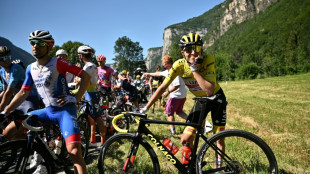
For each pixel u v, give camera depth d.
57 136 2.93
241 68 57.31
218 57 74.62
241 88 21.88
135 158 2.65
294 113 7.45
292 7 141.88
